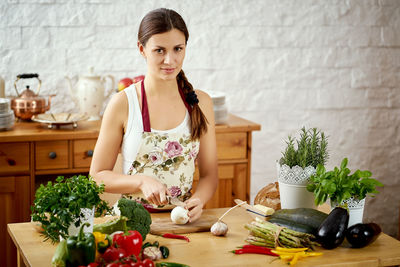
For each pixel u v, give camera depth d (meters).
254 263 1.64
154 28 1.94
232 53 3.57
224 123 3.16
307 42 3.69
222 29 3.53
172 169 2.18
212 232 1.86
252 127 3.14
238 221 2.02
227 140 3.13
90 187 1.67
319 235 1.74
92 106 3.15
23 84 3.26
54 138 2.85
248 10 3.55
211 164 2.28
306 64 3.71
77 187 1.66
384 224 4.05
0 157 2.82
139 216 1.75
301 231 1.78
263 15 3.58
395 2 3.81
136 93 2.16
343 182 1.85
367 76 3.84
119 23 3.35
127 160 2.18
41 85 3.29
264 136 3.73
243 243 1.80
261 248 1.73
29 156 2.86
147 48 1.99
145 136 2.14
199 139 2.21
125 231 1.71
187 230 1.89
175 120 2.17
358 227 1.78
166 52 1.97
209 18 3.49
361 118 3.88
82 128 2.98
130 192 2.05
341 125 3.86
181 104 2.18
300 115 3.77
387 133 3.95
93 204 1.67
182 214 1.91
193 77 3.54
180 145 2.18
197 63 3.53
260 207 1.94
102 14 3.32
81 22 3.29
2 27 3.18
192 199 2.00
